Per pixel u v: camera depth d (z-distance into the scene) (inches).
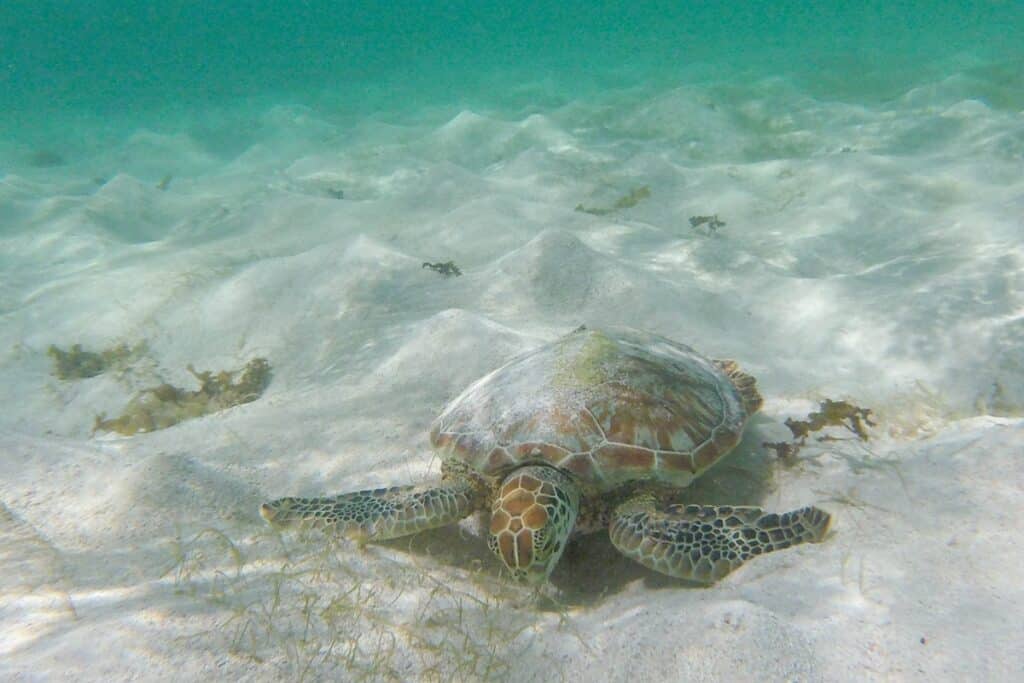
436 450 34.8
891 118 114.5
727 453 32.9
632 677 23.1
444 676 24.0
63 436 48.3
